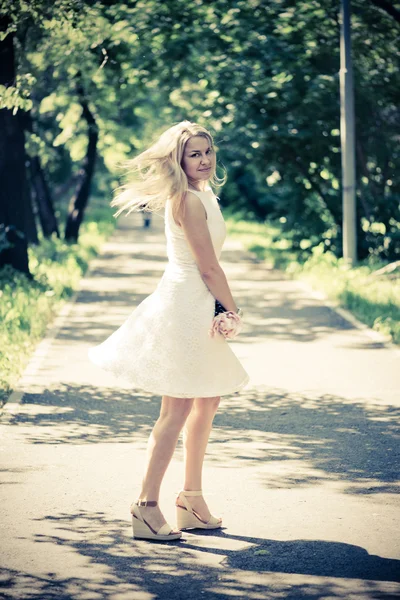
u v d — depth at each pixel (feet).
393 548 18.11
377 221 80.89
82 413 29.53
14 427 27.61
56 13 42.91
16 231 63.82
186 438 19.35
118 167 18.72
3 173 63.41
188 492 19.34
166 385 18.40
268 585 16.39
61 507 20.57
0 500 20.98
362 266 72.02
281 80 77.71
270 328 47.62
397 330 44.01
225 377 18.70
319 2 73.56
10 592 16.08
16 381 34.01
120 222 197.88
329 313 52.90
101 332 46.37
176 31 71.36
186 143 18.43
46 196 113.70
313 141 80.02
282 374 35.76
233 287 67.21
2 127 62.03
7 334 40.86
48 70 85.20
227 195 164.96
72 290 63.98
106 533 19.02
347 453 24.85
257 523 19.61
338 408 30.09
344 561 17.47
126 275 77.10
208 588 16.29
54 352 40.55
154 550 18.13
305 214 85.66
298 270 76.18
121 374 18.71
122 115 115.44
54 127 110.83
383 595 15.92
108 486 22.03
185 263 18.65
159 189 18.29
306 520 19.75
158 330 18.57
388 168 83.10
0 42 53.52
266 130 79.10
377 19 74.08
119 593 16.07
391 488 21.84
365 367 36.96
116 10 65.87
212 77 77.66
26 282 60.64
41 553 17.93
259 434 27.02
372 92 78.95
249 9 73.72
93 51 67.72
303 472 23.16
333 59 78.54
